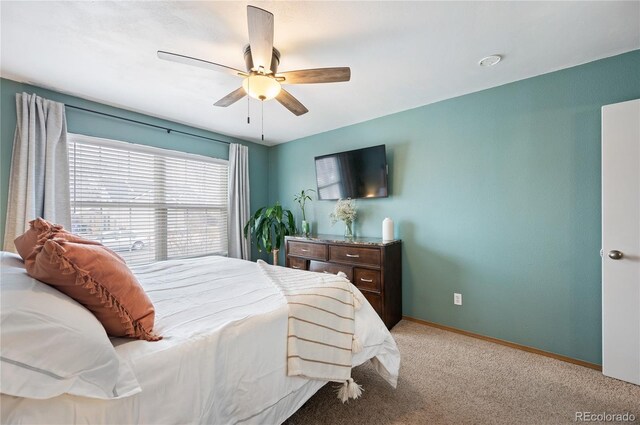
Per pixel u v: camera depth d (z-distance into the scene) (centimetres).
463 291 266
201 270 210
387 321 271
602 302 192
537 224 229
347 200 347
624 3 148
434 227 285
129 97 271
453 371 200
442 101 279
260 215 409
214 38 180
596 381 186
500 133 246
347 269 294
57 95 259
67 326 73
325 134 384
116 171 299
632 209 180
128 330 95
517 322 238
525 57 201
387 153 320
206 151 378
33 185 235
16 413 66
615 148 186
